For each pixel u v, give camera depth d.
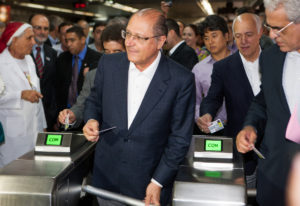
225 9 12.19
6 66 2.71
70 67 3.63
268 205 1.44
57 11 17.31
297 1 1.15
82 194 2.05
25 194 1.42
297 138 1.19
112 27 2.11
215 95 2.32
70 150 1.75
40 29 3.71
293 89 1.36
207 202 1.42
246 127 1.56
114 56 1.71
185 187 1.45
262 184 1.48
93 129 1.56
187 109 1.59
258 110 1.65
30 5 15.05
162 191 1.66
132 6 15.03
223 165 1.64
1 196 1.43
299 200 1.26
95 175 1.75
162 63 1.61
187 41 5.33
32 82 2.90
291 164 1.31
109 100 1.64
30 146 2.82
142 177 1.63
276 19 1.20
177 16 20.20
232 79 2.21
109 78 1.65
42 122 3.10
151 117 1.58
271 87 1.42
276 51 1.44
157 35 1.46
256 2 9.05
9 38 2.68
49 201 1.42
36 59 3.57
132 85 1.63
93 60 3.57
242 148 1.48
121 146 1.63
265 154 1.47
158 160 1.64
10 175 1.46
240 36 2.11
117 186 1.68
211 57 2.89
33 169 1.53
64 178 1.55
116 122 1.63
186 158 1.71
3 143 2.71
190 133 1.59
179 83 1.56
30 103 2.80
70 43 3.51
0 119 2.69
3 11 8.96
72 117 1.98
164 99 1.57
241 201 1.41
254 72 2.18
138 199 1.65
